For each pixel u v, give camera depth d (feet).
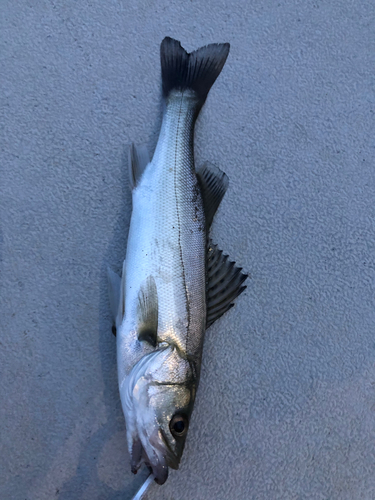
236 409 1.61
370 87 1.82
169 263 1.47
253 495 1.57
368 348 1.70
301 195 1.74
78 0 1.71
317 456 1.62
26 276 1.58
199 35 1.75
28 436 1.52
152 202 1.51
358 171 1.78
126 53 1.71
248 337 1.65
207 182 1.61
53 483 1.50
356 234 1.75
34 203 1.61
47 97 1.66
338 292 1.71
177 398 1.38
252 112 1.75
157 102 1.70
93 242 1.62
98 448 1.53
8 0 1.68
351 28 1.83
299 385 1.65
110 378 1.56
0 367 1.54
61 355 1.56
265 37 1.78
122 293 1.46
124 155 1.67
